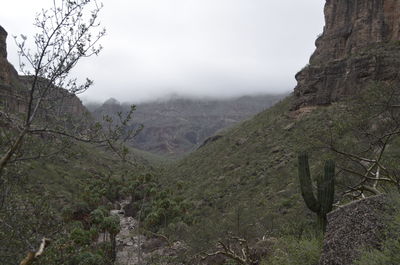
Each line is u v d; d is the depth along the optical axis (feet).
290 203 83.82
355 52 207.72
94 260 58.75
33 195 18.31
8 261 15.47
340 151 38.40
